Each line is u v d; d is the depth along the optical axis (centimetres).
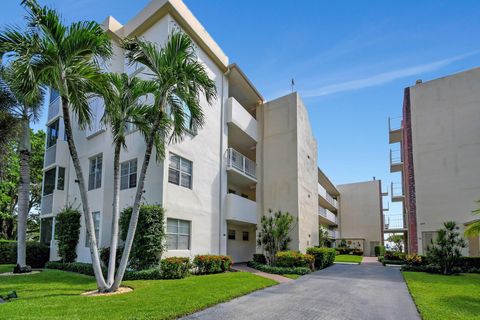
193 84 941
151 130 970
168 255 1311
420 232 2112
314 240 2372
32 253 1614
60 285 990
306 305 809
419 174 2181
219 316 679
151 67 966
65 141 1764
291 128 2119
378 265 2209
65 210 1620
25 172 1419
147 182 1369
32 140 2581
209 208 1631
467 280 1334
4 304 710
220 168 1778
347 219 4362
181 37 939
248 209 1969
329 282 1247
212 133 1738
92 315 624
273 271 1534
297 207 1983
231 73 1941
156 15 1538
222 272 1416
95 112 1586
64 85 835
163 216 1271
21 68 748
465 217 1970
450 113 2128
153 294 836
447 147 2105
